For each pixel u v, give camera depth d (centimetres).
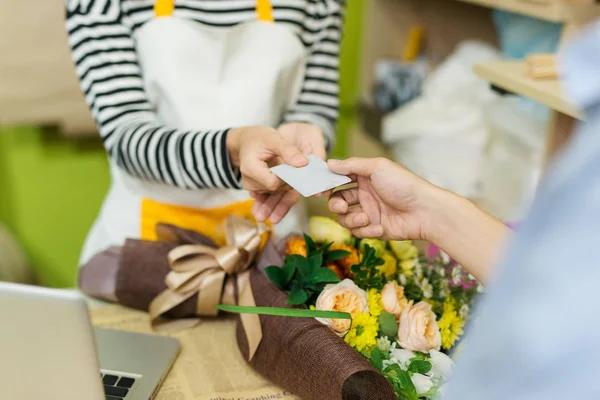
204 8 115
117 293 105
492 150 165
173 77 113
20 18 170
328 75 128
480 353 40
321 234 100
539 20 149
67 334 64
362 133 215
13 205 210
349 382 76
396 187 82
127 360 91
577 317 35
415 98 197
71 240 220
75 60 113
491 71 124
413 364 81
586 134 37
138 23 114
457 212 79
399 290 91
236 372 92
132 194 119
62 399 68
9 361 65
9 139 202
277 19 118
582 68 37
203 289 98
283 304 90
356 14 226
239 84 116
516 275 38
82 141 207
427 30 207
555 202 37
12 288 62
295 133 101
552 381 36
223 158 99
